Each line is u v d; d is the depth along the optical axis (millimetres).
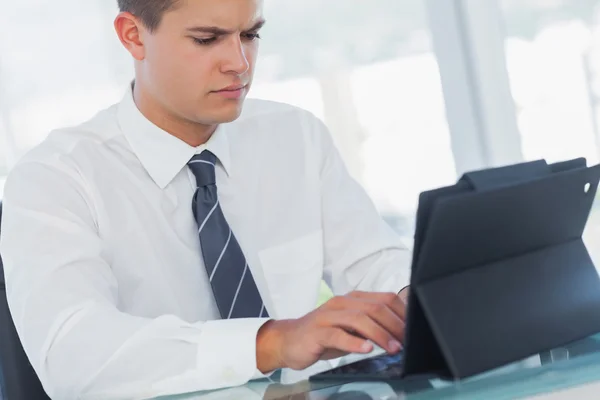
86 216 2047
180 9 1845
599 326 1517
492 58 4059
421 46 4137
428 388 1299
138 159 2148
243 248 2270
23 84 3943
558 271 1486
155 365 1572
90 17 3949
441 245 1272
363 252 2344
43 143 2145
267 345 1527
